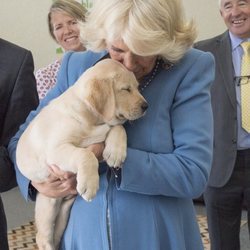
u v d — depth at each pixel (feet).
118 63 4.48
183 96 4.23
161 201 4.26
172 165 4.07
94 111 4.39
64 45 10.71
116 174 4.07
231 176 8.33
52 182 4.55
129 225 4.18
